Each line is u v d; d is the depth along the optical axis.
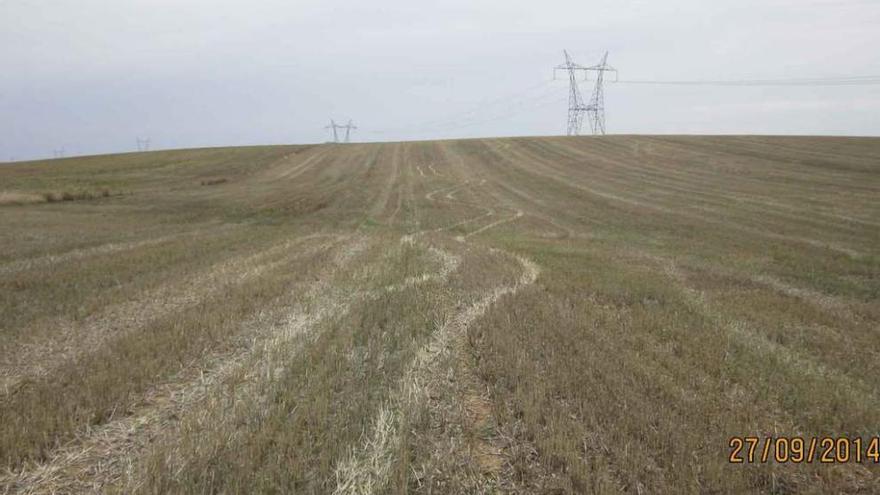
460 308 8.98
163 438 4.55
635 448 4.37
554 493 3.96
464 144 63.78
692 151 50.06
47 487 3.98
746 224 20.91
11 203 27.41
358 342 7.06
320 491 3.80
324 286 10.50
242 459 4.09
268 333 7.56
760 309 9.23
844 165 38.91
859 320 8.84
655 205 26.53
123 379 5.70
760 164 41.31
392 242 16.69
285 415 4.85
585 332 7.39
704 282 11.35
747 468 4.18
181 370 6.19
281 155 58.25
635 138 62.59
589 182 36.22
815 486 4.07
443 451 4.43
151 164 52.12
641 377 5.84
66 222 20.92
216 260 13.36
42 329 7.66
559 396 5.41
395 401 5.26
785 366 6.42
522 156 52.00
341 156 56.84
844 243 16.86
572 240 17.92
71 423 4.75
